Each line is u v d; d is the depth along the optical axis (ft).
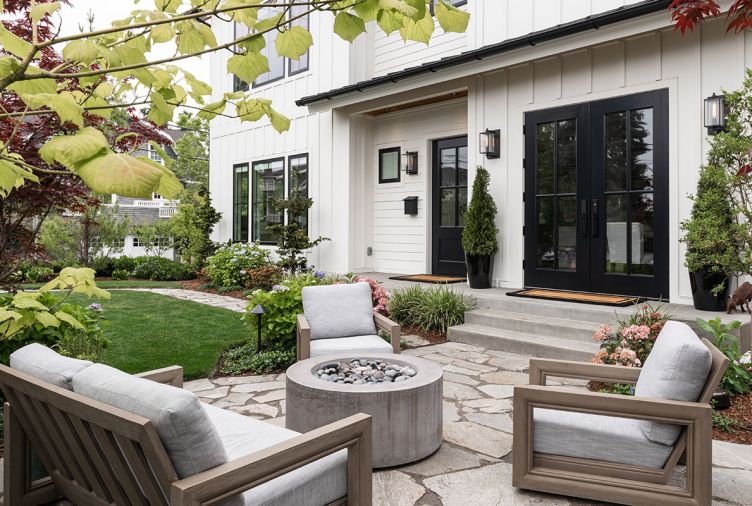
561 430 8.57
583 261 21.83
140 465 5.33
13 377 6.90
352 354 12.89
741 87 17.83
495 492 8.68
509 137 24.06
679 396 7.98
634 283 20.36
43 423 7.00
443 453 10.26
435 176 30.35
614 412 8.05
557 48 20.48
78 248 48.29
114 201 52.16
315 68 33.81
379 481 9.07
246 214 40.29
